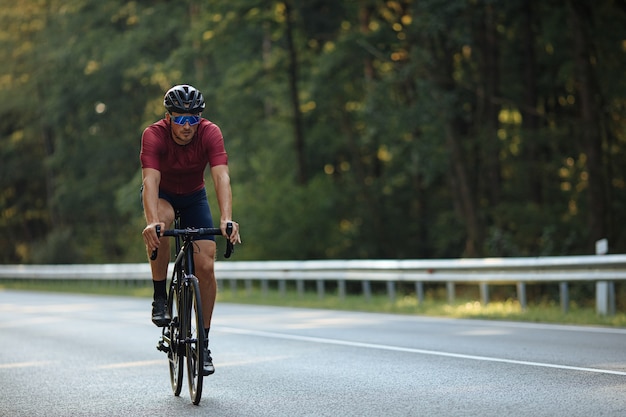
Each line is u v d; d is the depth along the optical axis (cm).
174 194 1205
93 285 5838
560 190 5381
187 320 1177
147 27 6731
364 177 6397
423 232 6400
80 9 7181
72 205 8431
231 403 1175
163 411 1137
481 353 1612
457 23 4444
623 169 5100
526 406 1082
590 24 4297
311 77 5578
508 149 5341
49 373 1527
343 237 5528
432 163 5153
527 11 4859
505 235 4272
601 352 1600
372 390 1241
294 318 2603
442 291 4281
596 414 1023
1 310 3369
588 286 3409
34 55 8262
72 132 8144
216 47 5800
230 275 4053
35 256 7038
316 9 5584
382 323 2364
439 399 1152
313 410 1109
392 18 5312
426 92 4641
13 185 9581
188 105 1127
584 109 4103
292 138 6234
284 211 5322
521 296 2648
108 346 1939
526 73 5169
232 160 6169
